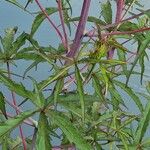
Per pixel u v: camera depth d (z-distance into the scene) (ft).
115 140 2.18
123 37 2.20
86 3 1.99
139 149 1.88
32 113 1.65
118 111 2.18
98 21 2.28
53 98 1.69
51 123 2.20
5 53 1.99
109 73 1.92
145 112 1.82
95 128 2.17
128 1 2.54
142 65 1.94
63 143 2.21
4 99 1.78
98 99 1.78
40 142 1.61
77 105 1.74
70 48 2.16
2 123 1.59
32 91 1.82
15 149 2.32
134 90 2.17
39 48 1.96
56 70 1.79
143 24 2.38
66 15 2.34
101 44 1.73
